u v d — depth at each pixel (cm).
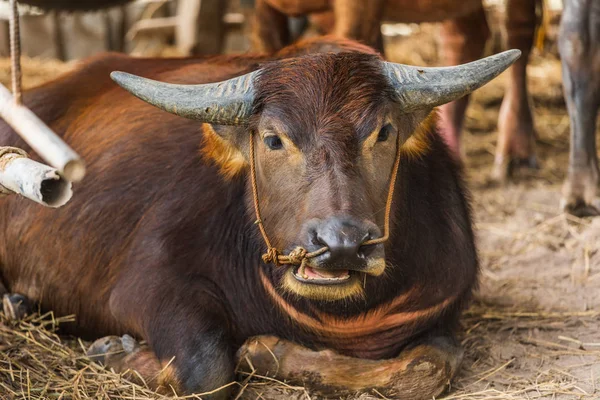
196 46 1302
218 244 581
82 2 986
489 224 898
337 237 459
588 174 855
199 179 600
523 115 1025
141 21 1656
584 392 575
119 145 657
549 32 1495
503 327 681
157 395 554
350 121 498
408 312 585
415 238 575
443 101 521
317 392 566
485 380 599
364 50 611
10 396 557
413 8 921
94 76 736
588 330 673
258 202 541
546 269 791
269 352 571
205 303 571
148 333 581
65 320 658
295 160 502
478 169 1071
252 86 516
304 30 1369
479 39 1055
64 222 654
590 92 831
